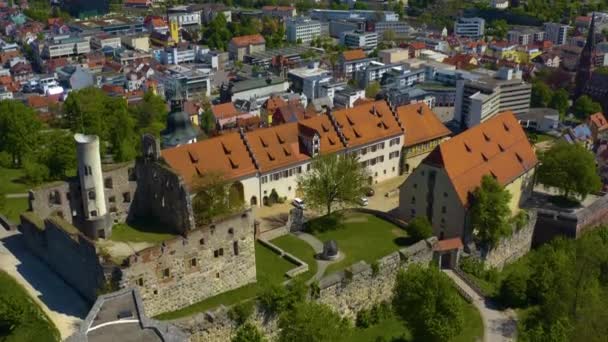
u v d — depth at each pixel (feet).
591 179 604.49
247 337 350.23
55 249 414.00
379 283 439.22
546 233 571.28
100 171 447.83
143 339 269.44
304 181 561.84
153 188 473.67
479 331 419.74
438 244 478.18
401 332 425.28
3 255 440.86
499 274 505.66
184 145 542.16
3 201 520.01
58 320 365.40
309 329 342.85
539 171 625.00
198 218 491.72
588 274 455.63
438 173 517.96
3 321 344.49
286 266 451.53
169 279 378.32
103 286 362.74
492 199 502.79
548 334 374.02
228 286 408.87
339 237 506.07
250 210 408.87
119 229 464.65
